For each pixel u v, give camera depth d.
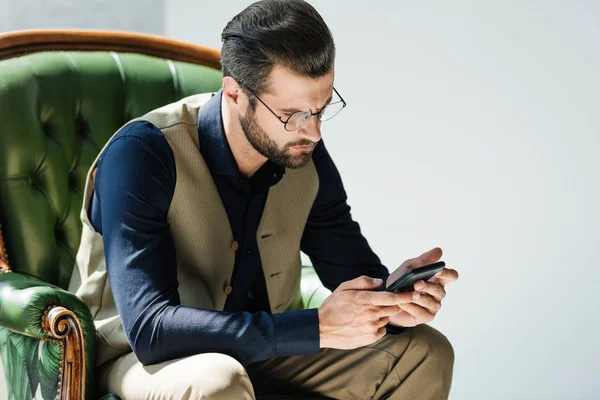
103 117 2.26
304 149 1.78
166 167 1.82
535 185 3.02
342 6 3.24
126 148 1.81
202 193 1.86
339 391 1.93
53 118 2.19
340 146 3.29
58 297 1.70
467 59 3.08
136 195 1.76
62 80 2.21
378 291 1.74
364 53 3.22
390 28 3.18
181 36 3.40
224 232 1.89
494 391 3.08
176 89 2.38
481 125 3.07
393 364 1.89
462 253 3.12
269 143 1.77
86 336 1.71
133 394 1.68
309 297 2.18
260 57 1.71
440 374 1.89
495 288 3.07
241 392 1.58
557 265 2.99
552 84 2.98
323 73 1.70
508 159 3.05
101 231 1.90
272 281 1.98
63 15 3.22
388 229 3.23
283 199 1.98
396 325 1.88
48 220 2.11
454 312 3.14
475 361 3.10
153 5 3.36
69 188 2.19
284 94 1.71
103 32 2.35
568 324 2.98
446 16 3.09
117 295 1.72
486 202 3.08
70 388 1.70
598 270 2.94
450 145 3.12
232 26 1.79
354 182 3.28
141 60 2.37
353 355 1.92
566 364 2.99
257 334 1.66
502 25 3.02
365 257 2.09
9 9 3.15
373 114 3.23
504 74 3.04
